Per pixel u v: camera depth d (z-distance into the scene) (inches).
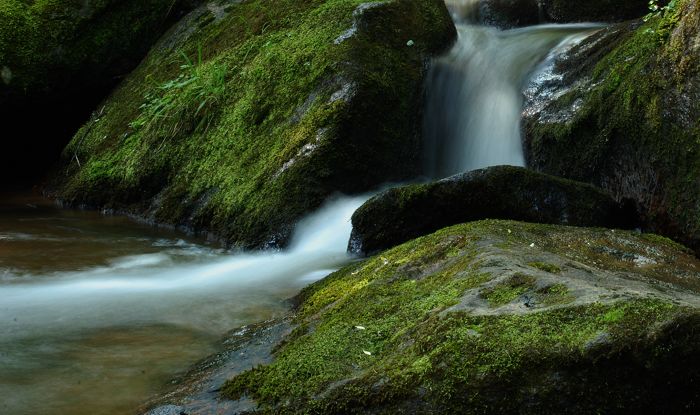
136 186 283.9
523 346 89.0
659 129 191.5
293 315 145.1
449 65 281.1
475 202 194.7
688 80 185.8
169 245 238.1
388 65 258.1
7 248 229.0
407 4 276.7
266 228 230.4
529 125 244.8
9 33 326.3
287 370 107.9
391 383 94.0
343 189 239.3
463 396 88.8
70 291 181.3
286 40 282.4
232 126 269.9
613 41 241.1
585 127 219.3
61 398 115.0
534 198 193.5
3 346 138.8
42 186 338.6
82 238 245.8
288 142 245.3
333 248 219.8
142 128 304.0
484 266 120.3
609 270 139.1
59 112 360.5
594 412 84.5
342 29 264.5
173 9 368.8
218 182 258.1
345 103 239.8
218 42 322.3
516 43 282.8
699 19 186.1
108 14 351.6
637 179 200.2
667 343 82.6
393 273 138.6
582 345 86.0
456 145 274.1
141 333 147.2
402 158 257.0
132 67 364.8
